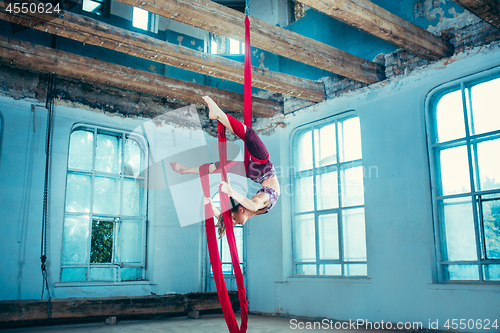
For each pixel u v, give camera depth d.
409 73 6.33
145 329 5.86
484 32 5.52
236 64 6.26
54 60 5.94
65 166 7.05
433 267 5.66
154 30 8.55
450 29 5.89
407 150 6.17
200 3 4.72
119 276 7.48
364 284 6.40
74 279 6.98
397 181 6.22
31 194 6.62
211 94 7.52
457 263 5.48
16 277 6.27
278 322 6.77
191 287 8.21
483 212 5.35
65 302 6.16
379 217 6.36
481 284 5.08
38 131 6.88
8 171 6.47
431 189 5.87
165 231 8.05
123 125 7.91
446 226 5.71
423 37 5.53
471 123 5.62
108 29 5.09
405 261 5.93
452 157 5.78
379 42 6.85
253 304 8.13
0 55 5.57
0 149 6.48
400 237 6.05
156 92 7.07
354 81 7.11
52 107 7.09
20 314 5.80
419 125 6.08
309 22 8.13
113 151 7.87
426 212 5.81
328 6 4.59
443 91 6.00
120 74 6.50
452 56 5.84
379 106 6.66
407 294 5.83
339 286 6.73
